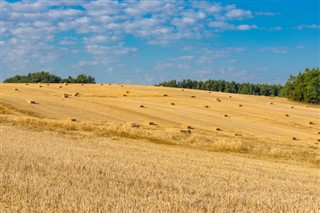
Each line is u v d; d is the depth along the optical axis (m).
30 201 10.23
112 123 38.69
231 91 179.62
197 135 34.56
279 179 16.94
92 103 56.66
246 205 11.16
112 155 20.83
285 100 91.62
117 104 57.12
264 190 13.64
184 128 42.22
